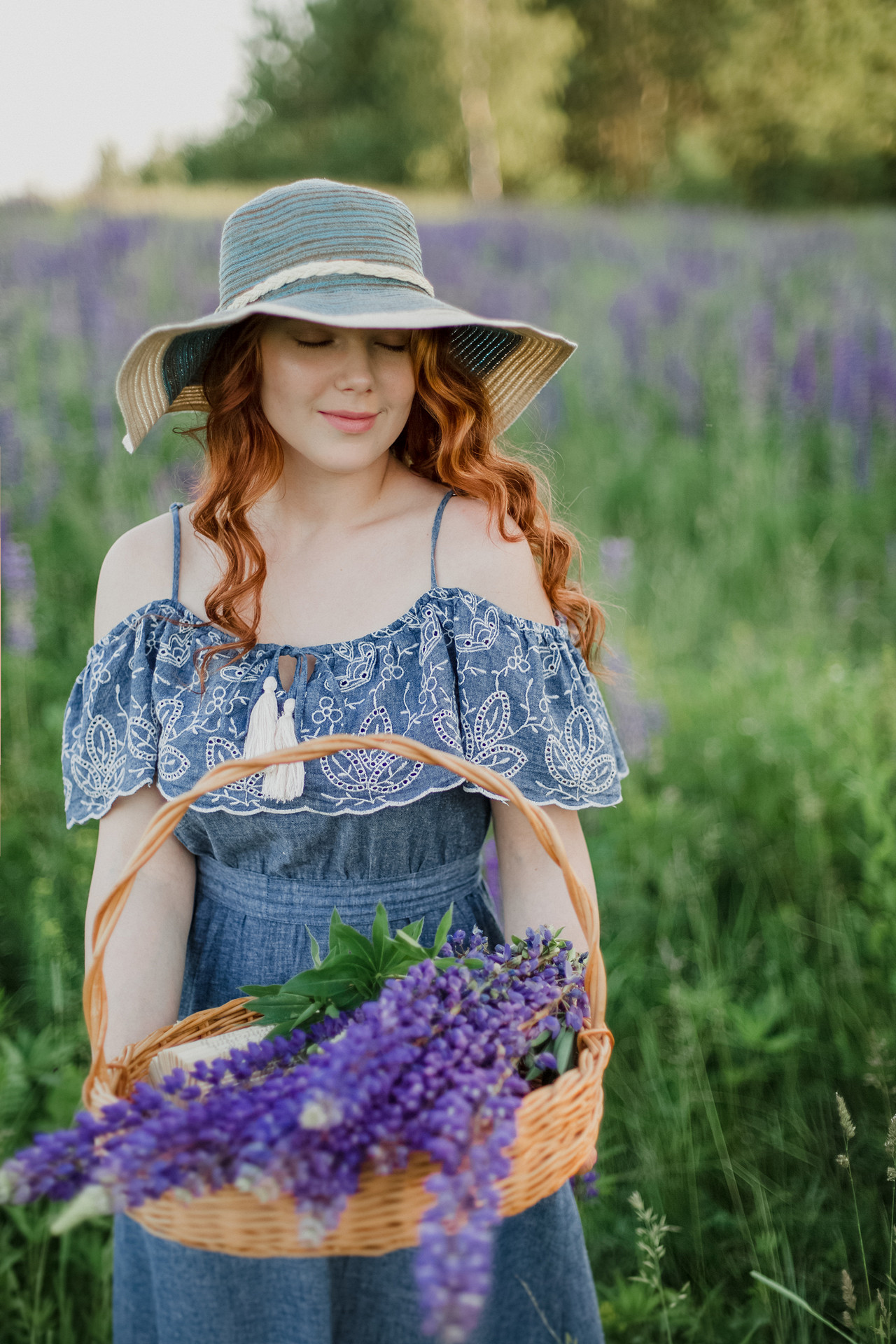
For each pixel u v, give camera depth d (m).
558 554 1.78
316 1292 1.36
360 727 1.53
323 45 32.94
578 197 26.16
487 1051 1.18
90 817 1.66
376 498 1.69
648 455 7.04
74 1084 2.32
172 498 5.30
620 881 3.22
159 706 1.61
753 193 24.50
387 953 1.32
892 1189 2.27
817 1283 2.11
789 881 3.34
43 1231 2.04
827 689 3.96
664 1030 2.76
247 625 1.63
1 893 3.14
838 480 6.31
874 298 9.02
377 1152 1.03
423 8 27.44
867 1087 2.48
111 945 1.60
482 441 1.69
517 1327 1.48
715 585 5.61
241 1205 1.10
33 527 5.06
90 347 7.03
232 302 1.56
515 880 1.61
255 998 1.37
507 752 1.55
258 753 1.50
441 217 14.24
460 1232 0.92
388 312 1.43
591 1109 1.22
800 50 25.25
